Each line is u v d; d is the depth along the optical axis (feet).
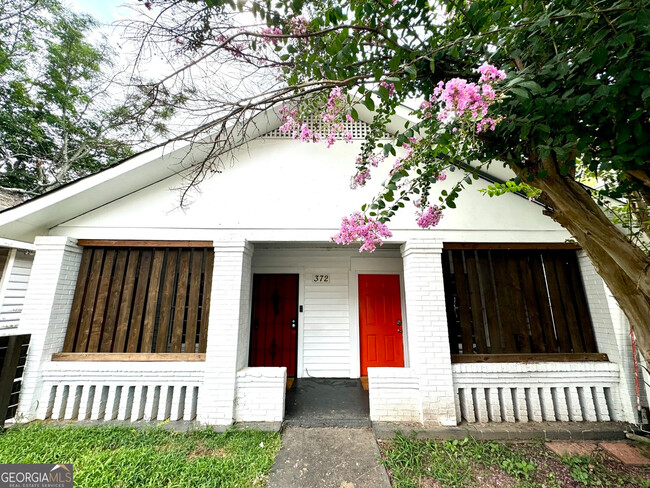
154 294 12.65
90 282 12.73
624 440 10.23
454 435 10.41
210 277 12.87
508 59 5.89
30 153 28.66
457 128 5.17
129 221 12.92
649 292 4.82
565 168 5.20
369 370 11.93
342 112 6.16
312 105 7.17
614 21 3.87
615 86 4.02
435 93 5.21
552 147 4.80
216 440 10.07
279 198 13.41
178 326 12.36
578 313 12.48
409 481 8.05
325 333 18.24
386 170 13.74
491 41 5.80
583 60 4.25
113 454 8.92
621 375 11.41
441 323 11.82
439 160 6.54
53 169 29.86
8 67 26.23
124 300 12.58
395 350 18.03
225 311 12.03
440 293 12.10
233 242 12.65
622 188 5.41
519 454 9.37
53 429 10.38
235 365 11.58
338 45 4.92
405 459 9.07
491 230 12.91
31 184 29.12
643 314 5.09
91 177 11.66
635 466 8.68
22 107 28.30
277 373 11.81
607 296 11.87
